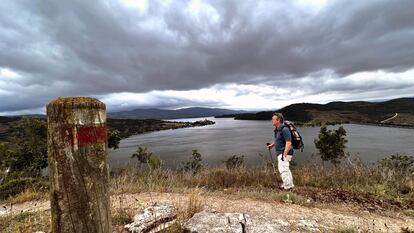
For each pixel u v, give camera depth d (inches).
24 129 487.8
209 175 322.0
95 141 65.7
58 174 63.2
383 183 280.5
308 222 165.5
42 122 495.8
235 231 136.9
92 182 65.2
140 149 547.2
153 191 249.6
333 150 510.9
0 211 205.3
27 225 150.5
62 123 62.5
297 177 311.3
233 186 291.0
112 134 639.8
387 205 225.0
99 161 66.6
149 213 159.9
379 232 154.8
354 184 288.0
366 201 233.0
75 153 63.1
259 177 312.2
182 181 310.0
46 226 146.2
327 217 182.5
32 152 475.5
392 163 382.9
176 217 155.0
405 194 257.0
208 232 134.9
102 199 67.3
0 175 366.6
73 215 63.8
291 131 270.1
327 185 288.8
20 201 243.3
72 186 63.4
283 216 178.2
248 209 192.2
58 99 64.2
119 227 148.1
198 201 191.2
